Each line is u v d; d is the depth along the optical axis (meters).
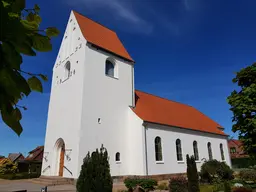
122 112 23.67
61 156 22.30
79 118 20.03
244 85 10.58
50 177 20.61
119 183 19.92
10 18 1.41
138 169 21.23
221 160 32.47
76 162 18.80
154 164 22.00
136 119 23.02
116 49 26.34
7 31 1.28
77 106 20.81
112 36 28.44
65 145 20.94
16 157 50.62
